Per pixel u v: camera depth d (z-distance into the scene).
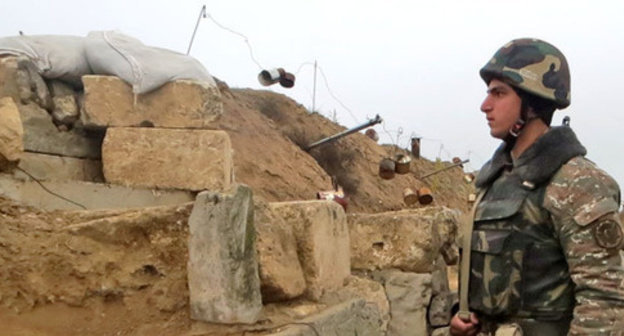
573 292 2.31
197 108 5.95
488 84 2.57
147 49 6.07
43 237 3.03
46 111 5.55
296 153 17.23
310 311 3.40
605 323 2.08
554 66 2.44
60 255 2.96
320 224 3.79
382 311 4.57
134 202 5.71
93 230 3.05
